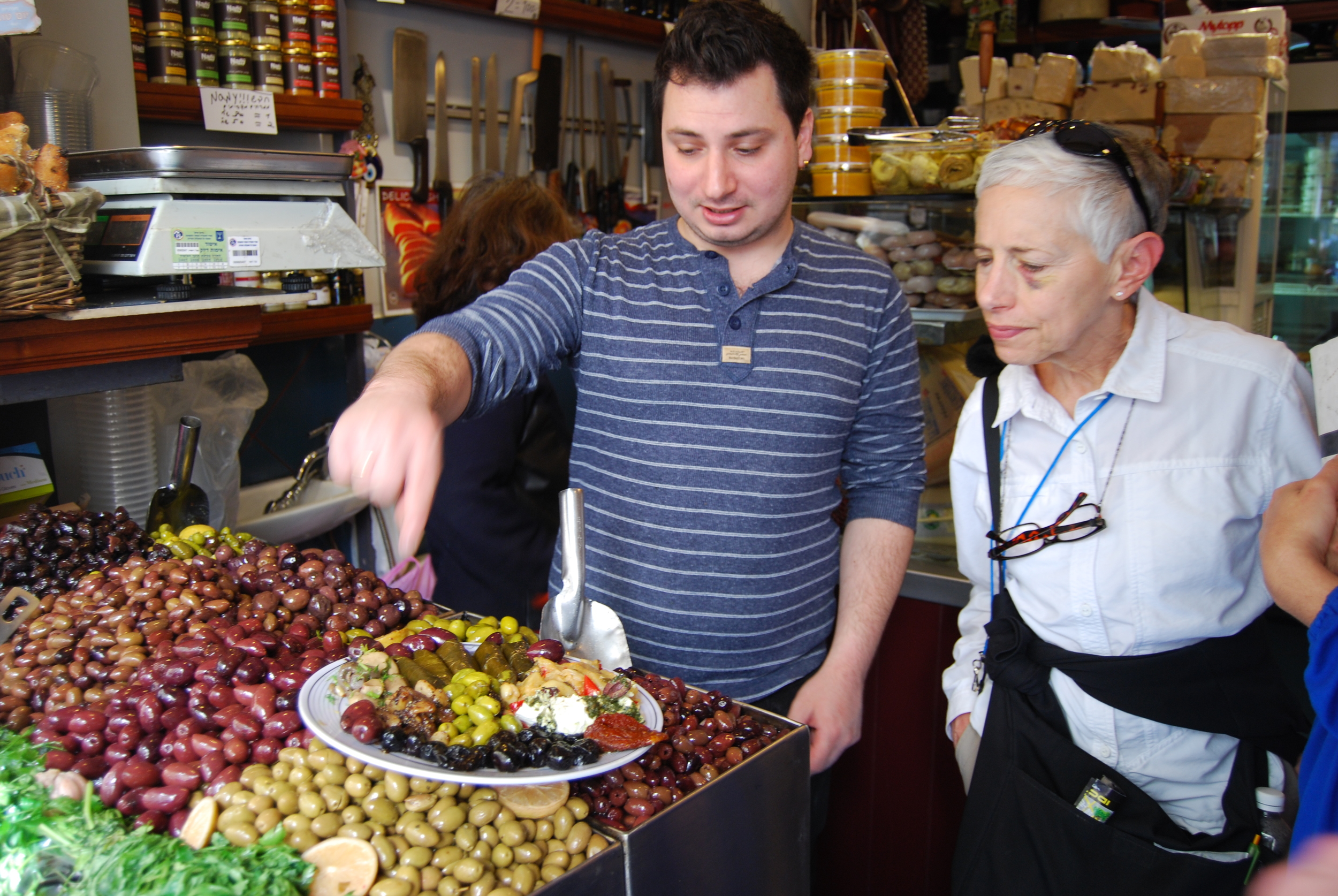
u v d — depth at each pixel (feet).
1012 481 4.48
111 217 4.89
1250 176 9.62
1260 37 9.17
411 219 8.67
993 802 4.30
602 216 10.38
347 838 2.81
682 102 4.10
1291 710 4.13
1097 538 4.17
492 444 5.74
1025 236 3.80
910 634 6.56
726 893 3.46
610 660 4.04
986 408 4.61
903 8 10.54
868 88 6.84
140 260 4.64
